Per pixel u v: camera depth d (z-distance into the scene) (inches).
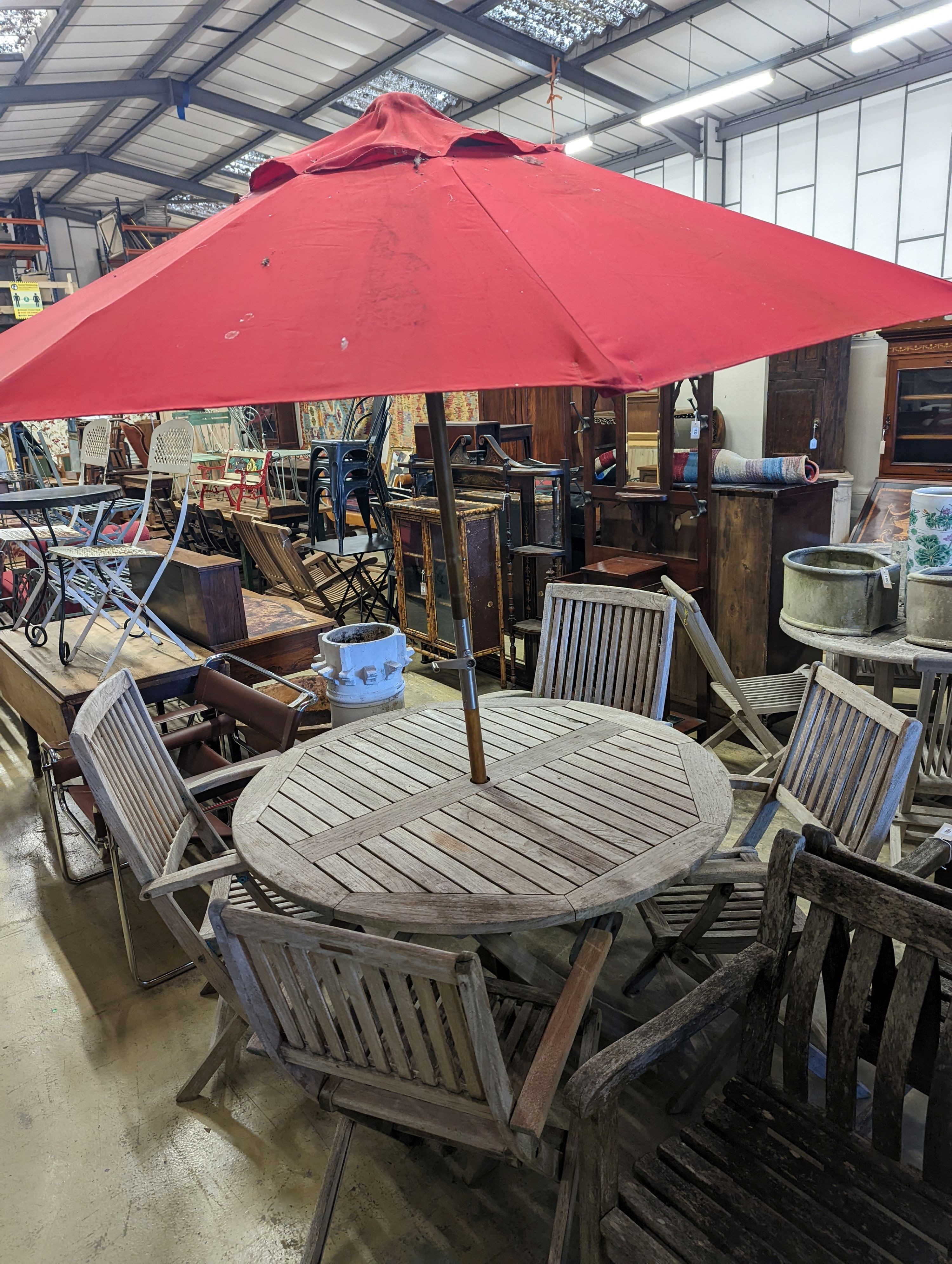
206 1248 69.8
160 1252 69.7
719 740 141.5
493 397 313.4
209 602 154.3
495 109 396.8
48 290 479.2
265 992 53.1
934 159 304.3
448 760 87.6
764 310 41.4
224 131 489.4
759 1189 49.8
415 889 63.4
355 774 85.5
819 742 79.2
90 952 111.7
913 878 52.0
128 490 382.0
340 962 46.9
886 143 317.7
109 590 141.6
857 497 318.0
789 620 129.3
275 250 41.7
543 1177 75.2
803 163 349.7
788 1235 46.6
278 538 239.3
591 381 33.4
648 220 48.4
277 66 378.6
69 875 128.1
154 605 176.9
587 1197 48.6
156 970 107.1
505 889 62.6
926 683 106.8
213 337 36.2
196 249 42.3
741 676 157.8
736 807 138.7
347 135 58.6
